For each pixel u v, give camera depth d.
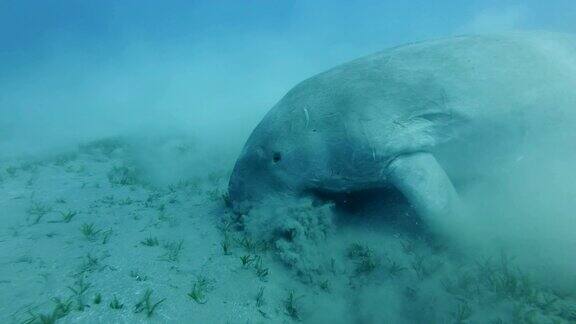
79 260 3.53
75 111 15.00
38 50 42.72
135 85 19.70
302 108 4.13
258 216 4.12
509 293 3.18
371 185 3.98
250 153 4.28
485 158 4.13
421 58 4.17
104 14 67.25
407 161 3.69
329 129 3.90
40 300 2.87
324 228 3.97
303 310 3.23
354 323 3.17
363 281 3.54
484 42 4.33
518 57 4.19
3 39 56.00
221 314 2.98
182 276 3.38
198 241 4.10
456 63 4.06
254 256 3.81
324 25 33.88
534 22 22.58
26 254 3.65
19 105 17.47
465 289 3.27
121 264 3.46
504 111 3.96
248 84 16.12
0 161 8.16
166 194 5.65
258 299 3.22
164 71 22.69
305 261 3.65
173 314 2.86
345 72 4.30
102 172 6.86
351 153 3.80
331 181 3.97
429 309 3.14
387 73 4.07
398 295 3.35
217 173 6.47
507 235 3.76
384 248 3.85
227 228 4.34
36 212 4.84
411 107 3.85
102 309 2.78
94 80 22.52
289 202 4.08
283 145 4.05
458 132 3.89
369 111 3.83
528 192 4.22
